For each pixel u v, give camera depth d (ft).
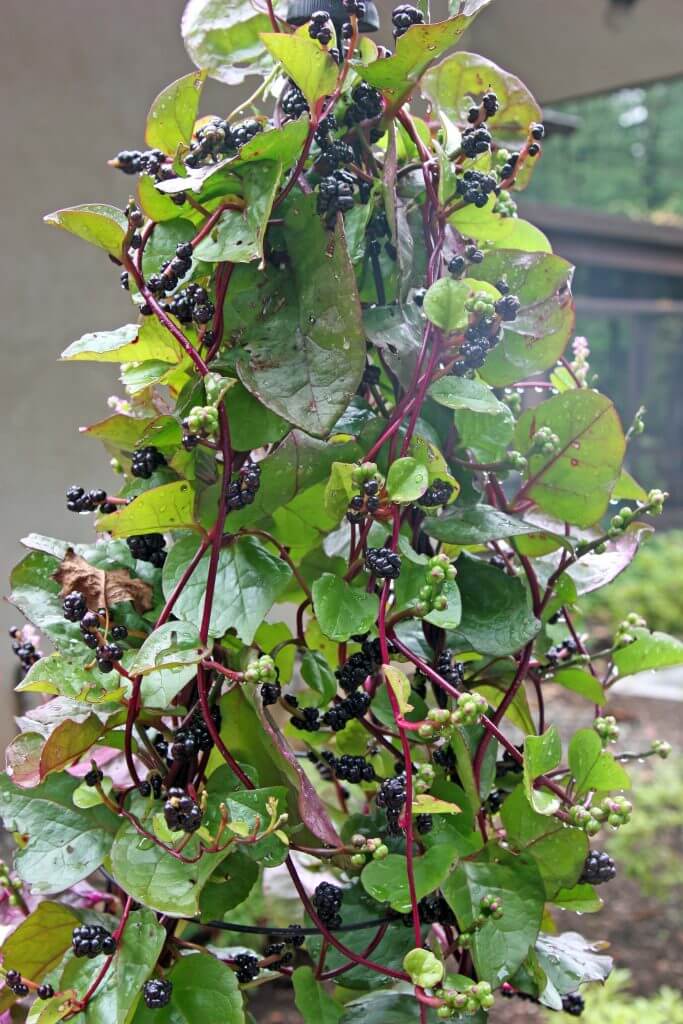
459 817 3.40
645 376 36.19
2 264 9.60
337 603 3.20
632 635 3.74
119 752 3.70
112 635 3.33
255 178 3.20
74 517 10.36
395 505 3.16
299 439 3.27
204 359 3.26
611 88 12.25
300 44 3.10
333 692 3.51
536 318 3.53
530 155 3.46
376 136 3.46
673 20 11.56
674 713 16.67
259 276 3.29
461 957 3.50
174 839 3.24
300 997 3.31
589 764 3.36
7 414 9.75
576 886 3.54
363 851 3.22
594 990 7.72
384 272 3.49
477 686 3.74
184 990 3.26
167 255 3.34
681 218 55.72
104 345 3.38
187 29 3.58
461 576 3.48
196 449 3.28
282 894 4.06
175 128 3.35
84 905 3.78
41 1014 3.15
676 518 34.86
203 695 3.20
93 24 10.00
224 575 3.27
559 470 3.50
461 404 3.23
